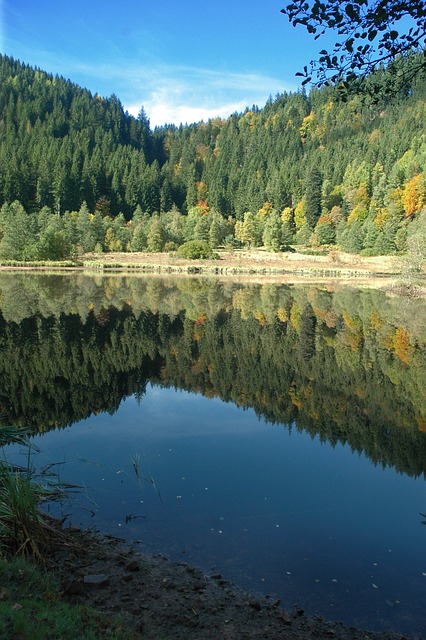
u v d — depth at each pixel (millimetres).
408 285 42500
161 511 5719
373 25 4262
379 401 11203
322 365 14945
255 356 16109
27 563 4176
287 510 5852
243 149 155125
